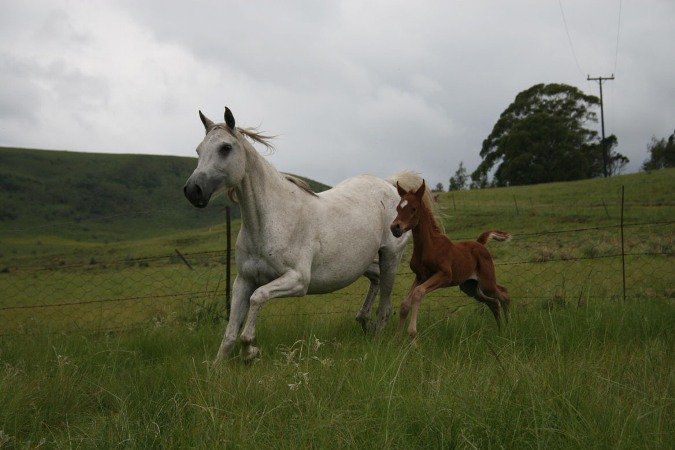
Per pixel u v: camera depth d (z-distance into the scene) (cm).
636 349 496
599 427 319
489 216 3089
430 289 616
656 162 8125
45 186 12350
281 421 348
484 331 599
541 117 6919
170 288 1537
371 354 464
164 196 13088
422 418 327
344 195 642
